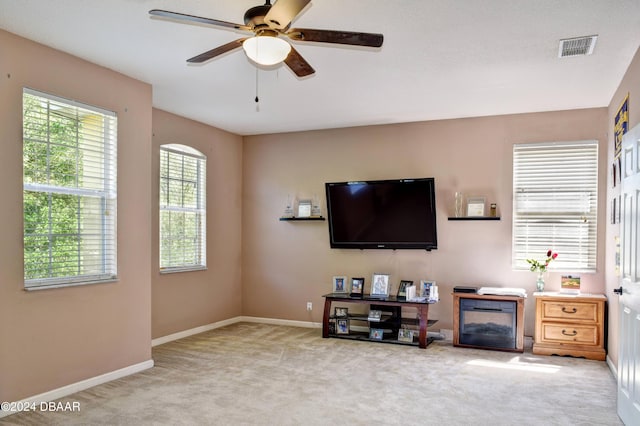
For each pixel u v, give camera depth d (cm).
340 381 392
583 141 505
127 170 407
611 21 294
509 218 531
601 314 460
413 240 555
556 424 307
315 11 282
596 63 367
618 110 421
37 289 333
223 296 625
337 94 461
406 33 314
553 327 475
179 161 555
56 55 350
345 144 610
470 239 546
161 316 523
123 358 402
